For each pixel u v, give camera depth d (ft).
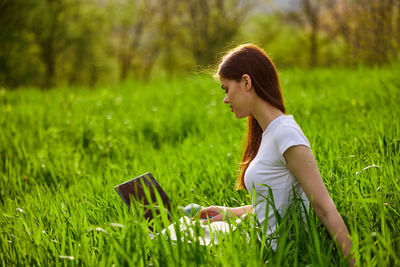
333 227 6.68
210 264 6.86
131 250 7.04
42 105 32.14
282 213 7.50
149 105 30.86
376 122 14.92
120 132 22.11
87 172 16.34
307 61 114.73
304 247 7.41
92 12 119.24
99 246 8.13
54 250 8.11
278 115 7.52
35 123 24.75
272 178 7.45
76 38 115.55
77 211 10.03
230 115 23.72
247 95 7.61
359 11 49.08
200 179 12.82
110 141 19.57
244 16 126.72
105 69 134.82
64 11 111.14
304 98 25.89
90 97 36.47
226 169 13.28
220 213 8.87
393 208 8.16
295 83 35.12
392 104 18.67
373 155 11.59
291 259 7.00
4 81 85.61
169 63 145.79
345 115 19.11
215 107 26.78
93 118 24.44
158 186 9.14
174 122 23.30
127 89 44.37
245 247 7.14
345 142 13.99
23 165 16.94
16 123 25.03
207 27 129.29
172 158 15.70
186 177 13.10
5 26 86.12
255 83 7.53
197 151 16.08
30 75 91.45
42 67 100.83
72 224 9.14
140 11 136.67
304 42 114.52
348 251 6.60
